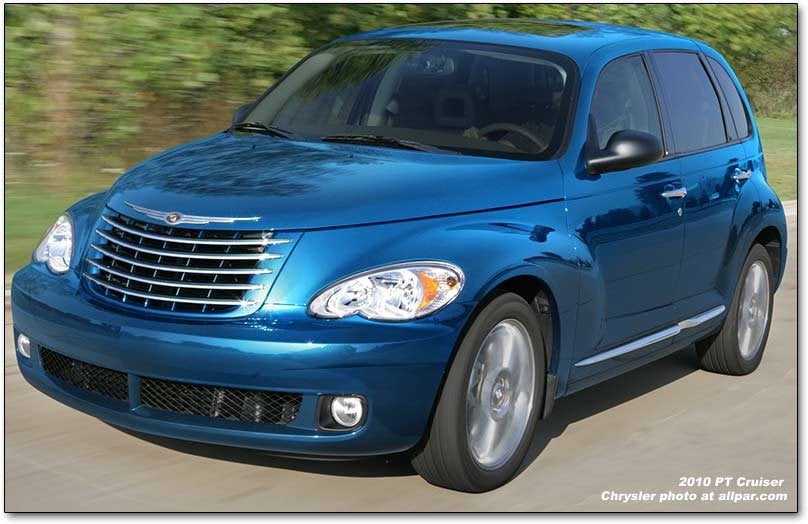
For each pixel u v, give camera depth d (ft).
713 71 31.45
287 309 20.26
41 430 23.56
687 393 29.66
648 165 26.81
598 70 26.37
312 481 21.83
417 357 20.10
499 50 26.68
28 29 43.34
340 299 20.18
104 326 20.98
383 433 20.24
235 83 46.70
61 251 23.04
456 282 20.66
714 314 29.78
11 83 43.34
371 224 20.93
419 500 21.25
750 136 32.30
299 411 20.22
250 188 21.67
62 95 43.93
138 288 21.25
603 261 24.54
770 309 32.86
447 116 25.26
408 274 20.45
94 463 22.11
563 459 24.09
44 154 43.86
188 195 21.65
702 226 28.48
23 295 22.74
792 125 86.74
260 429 20.34
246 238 20.74
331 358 19.81
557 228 23.35
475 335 20.89
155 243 21.36
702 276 29.04
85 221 23.21
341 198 21.22
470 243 21.30
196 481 21.58
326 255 20.54
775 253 32.91
